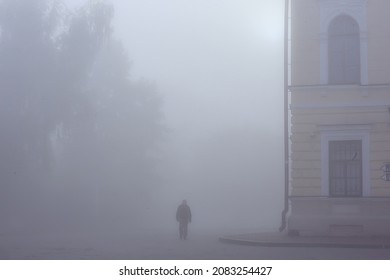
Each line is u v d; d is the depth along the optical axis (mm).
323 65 30547
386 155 29688
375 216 29438
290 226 30156
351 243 25703
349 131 30078
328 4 30859
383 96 29891
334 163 30281
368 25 30406
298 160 30375
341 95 30266
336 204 29906
